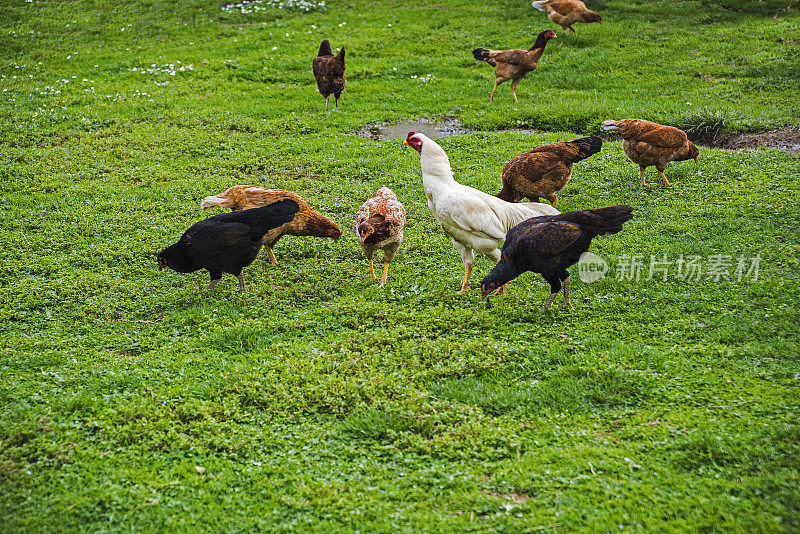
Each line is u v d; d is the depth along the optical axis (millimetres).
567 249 7922
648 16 25953
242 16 27906
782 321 7770
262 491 5570
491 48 23656
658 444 5906
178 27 26453
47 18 26938
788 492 5117
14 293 9117
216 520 5258
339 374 7297
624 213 8008
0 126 16359
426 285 9453
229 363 7512
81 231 11312
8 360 7457
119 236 11164
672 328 7949
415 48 24000
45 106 17984
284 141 16125
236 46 24188
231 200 10000
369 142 16062
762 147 14312
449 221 8758
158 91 19719
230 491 5594
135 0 29234
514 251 7918
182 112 17859
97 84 20281
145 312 8852
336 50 23656
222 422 6508
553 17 23906
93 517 5281
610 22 25500
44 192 13125
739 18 25219
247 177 13797
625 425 6285
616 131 12445
